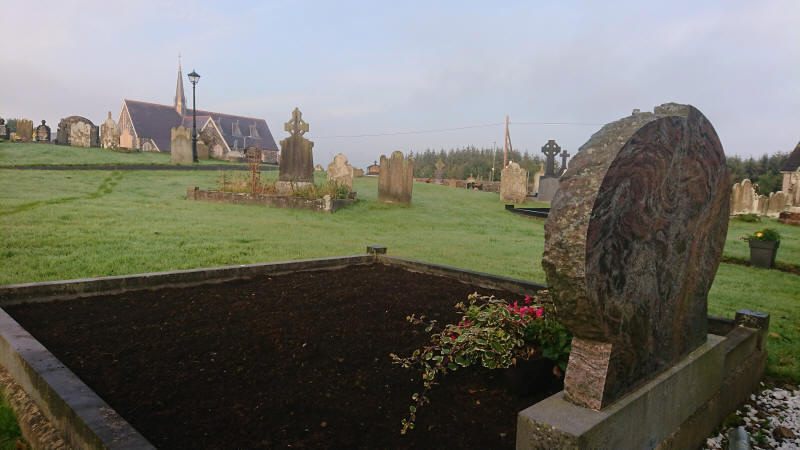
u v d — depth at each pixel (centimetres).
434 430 251
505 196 2189
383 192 1752
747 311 412
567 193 204
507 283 552
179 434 234
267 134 9019
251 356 335
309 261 624
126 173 2114
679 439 279
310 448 229
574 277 196
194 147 3061
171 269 623
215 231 965
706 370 306
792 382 404
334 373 314
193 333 374
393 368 324
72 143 3253
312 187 1572
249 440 233
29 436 243
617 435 213
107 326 381
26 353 279
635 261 224
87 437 208
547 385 298
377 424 254
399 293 520
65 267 593
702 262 293
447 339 319
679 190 255
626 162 208
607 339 206
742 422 339
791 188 2205
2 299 411
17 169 1950
